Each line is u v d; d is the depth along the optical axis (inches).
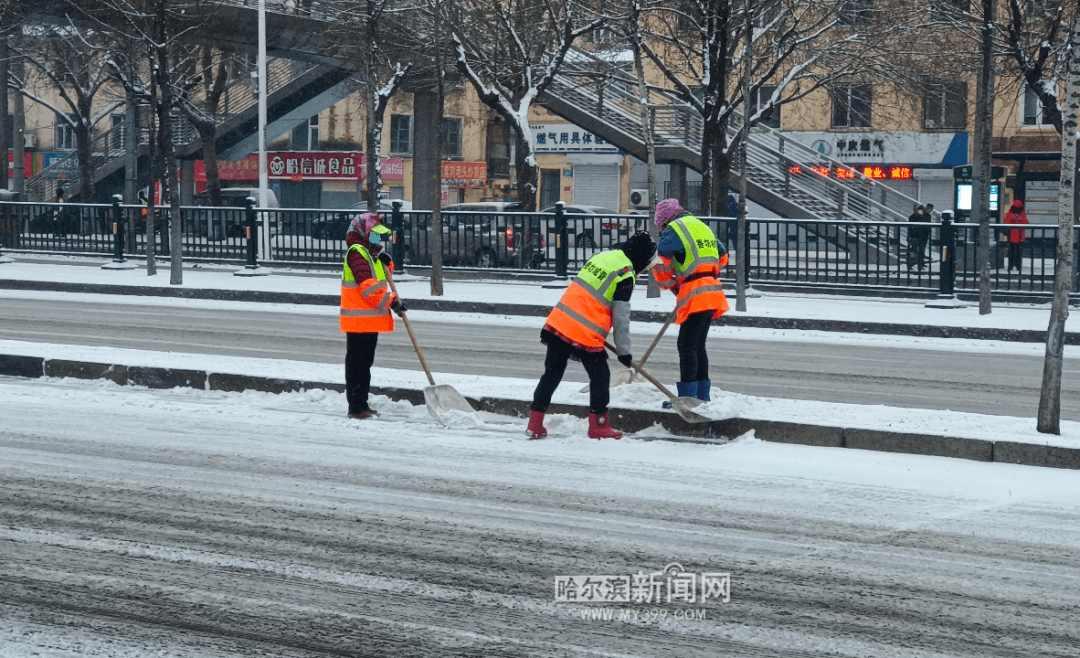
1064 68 902.4
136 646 166.9
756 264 816.9
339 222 952.9
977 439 291.7
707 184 1015.6
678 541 221.1
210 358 415.8
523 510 242.4
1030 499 254.1
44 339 548.7
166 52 873.5
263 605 184.1
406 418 341.4
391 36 1186.0
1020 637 172.9
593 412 313.6
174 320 653.9
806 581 198.2
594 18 1012.5
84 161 1702.8
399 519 234.7
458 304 741.9
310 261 965.8
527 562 207.5
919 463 287.4
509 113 1034.1
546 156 2025.1
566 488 261.0
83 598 186.7
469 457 291.7
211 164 1521.9
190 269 1032.8
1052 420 297.6
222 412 347.3
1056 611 184.2
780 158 1254.3
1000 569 205.5
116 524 229.1
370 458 289.6
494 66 1072.2
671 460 290.0
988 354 545.3
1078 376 470.6
